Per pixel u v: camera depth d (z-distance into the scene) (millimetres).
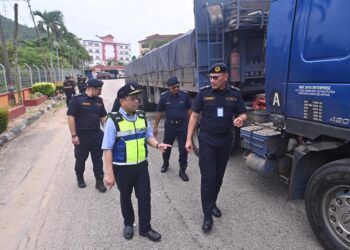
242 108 3895
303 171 3568
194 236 3809
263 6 5848
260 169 4449
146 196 3699
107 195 5172
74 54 63062
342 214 3125
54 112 16531
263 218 4156
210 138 3873
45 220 4391
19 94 17016
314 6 3277
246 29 6148
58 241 3842
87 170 6539
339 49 3018
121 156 3529
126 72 22172
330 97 3145
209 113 3859
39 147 8766
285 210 4352
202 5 6488
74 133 5336
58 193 5348
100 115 5480
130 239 3803
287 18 3646
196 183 5555
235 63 6363
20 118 13188
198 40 6559
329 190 3178
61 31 54656
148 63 13141
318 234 3363
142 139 3592
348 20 2922
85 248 3666
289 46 3631
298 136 3941
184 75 7785
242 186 5227
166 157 6109
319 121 3314
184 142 5738
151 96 13664
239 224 4031
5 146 8953
